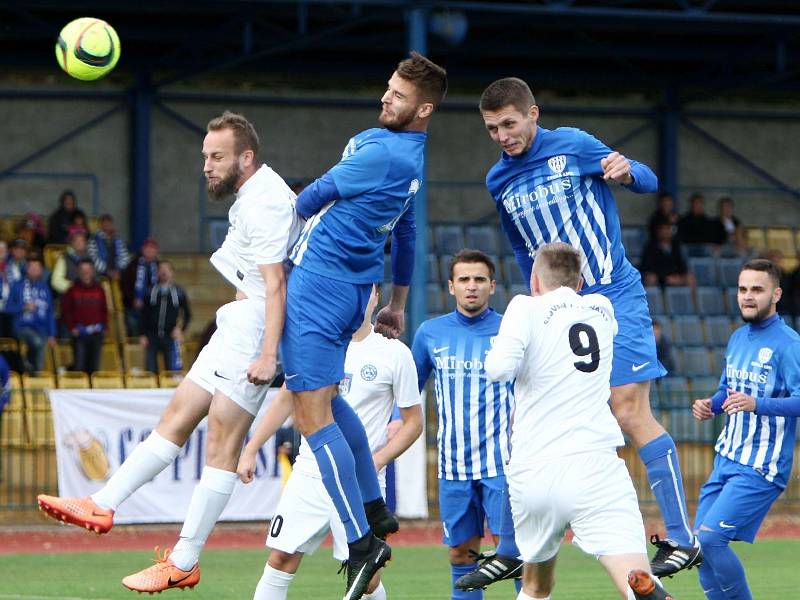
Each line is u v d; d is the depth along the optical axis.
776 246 74.12
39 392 45.97
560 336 18.75
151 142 68.81
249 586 31.12
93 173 68.00
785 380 23.41
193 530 18.97
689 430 51.06
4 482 46.12
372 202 18.28
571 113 74.19
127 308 55.53
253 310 19.02
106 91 68.19
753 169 76.31
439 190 72.75
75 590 30.28
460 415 24.03
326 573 33.66
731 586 23.42
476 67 72.31
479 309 24.42
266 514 43.78
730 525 23.30
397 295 21.00
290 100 71.00
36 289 52.44
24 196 67.12
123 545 39.97
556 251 19.20
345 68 70.75
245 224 18.58
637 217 74.56
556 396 18.62
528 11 49.62
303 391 18.30
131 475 18.98
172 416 19.36
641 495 48.97
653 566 20.05
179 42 66.50
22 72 67.12
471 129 73.31
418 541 41.50
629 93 75.31
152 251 55.66
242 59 62.22
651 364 20.48
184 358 57.41
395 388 23.09
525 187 20.58
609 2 59.50
